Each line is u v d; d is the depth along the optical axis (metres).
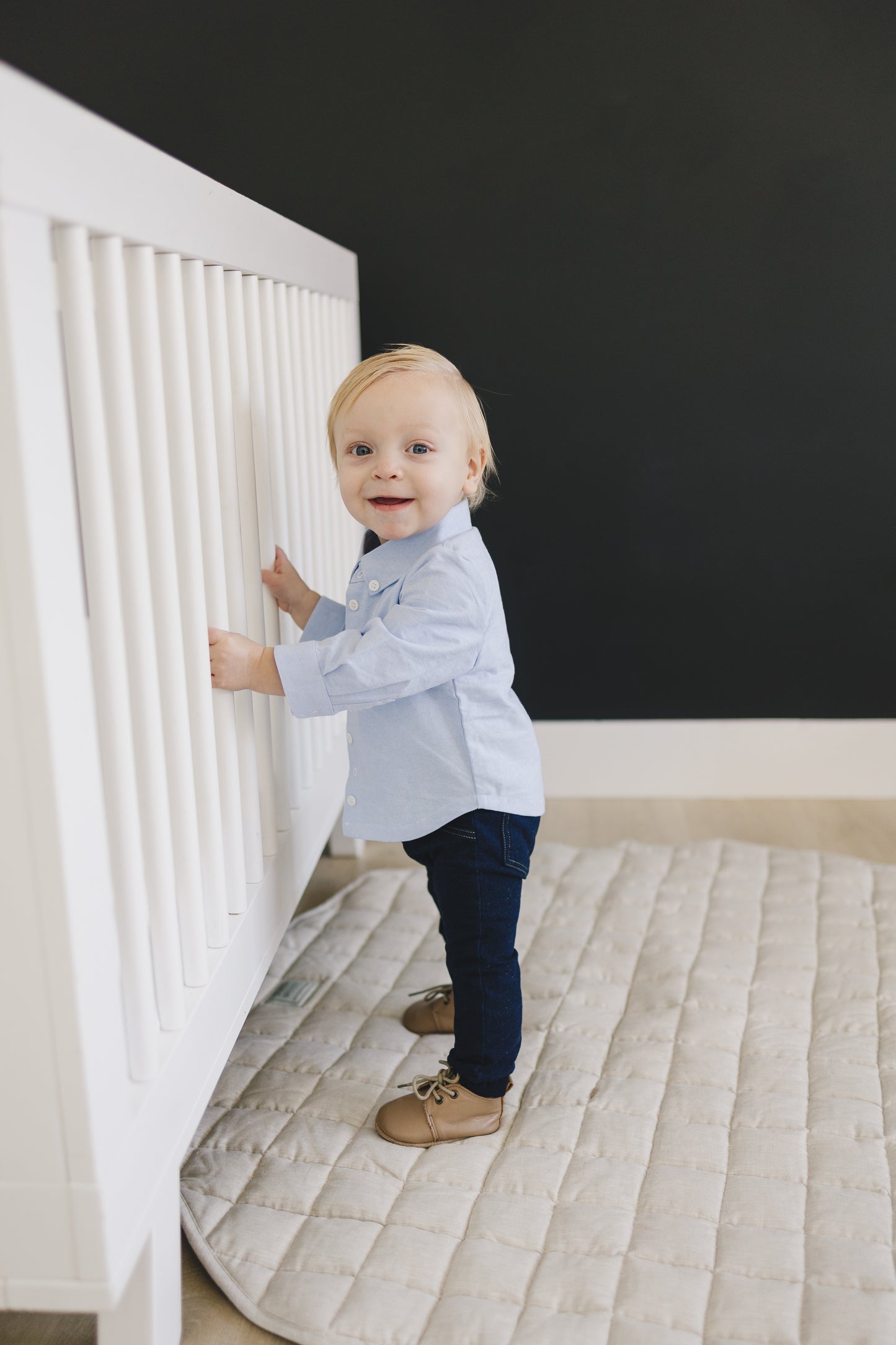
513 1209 1.05
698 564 2.15
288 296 1.34
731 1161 1.12
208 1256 1.01
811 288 2.01
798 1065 1.28
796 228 1.99
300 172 2.03
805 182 1.97
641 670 2.21
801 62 1.93
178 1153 0.89
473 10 1.95
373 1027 1.38
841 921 1.60
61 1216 0.73
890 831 2.06
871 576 2.13
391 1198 1.08
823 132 1.95
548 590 2.18
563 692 2.23
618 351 2.07
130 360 0.79
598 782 2.25
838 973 1.47
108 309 0.77
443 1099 1.16
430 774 1.14
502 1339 0.91
